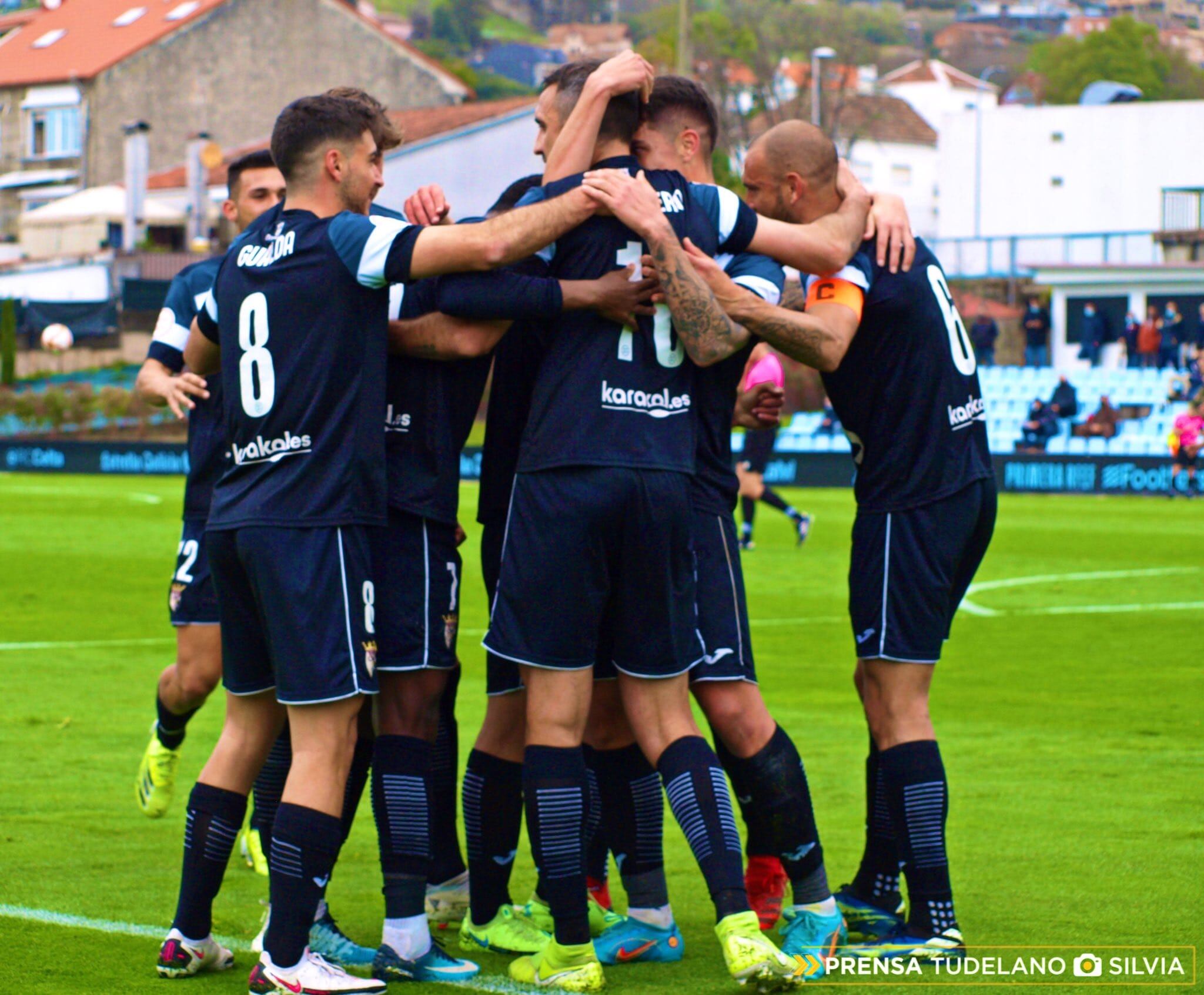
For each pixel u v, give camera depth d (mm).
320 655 7922
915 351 8805
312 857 7891
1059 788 13219
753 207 9406
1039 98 171875
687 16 67250
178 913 8312
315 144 8352
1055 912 9531
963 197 118500
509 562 8297
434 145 97625
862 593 8977
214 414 11406
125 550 37125
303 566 7953
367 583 8133
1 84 125125
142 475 72188
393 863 8367
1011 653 22078
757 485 38719
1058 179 116000
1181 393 72812
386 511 8188
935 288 8977
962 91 185000
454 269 7996
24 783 13242
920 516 8812
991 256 91812
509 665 9039
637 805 8875
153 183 115938
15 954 8531
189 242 107875
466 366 8859
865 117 141125
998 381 76312
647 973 8516
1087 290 85125
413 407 8641
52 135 124125
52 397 82000
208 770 8516
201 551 11367
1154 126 113875
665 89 9141
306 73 123625
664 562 8219
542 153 9102
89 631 23750
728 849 8031
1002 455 62750
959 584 9359
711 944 9141
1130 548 38719
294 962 7891
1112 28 172875
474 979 8352
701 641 8602
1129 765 14195
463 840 12016
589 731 8984
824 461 64250
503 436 9023
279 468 8086
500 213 9094
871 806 9469
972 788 13211
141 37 123875
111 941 8859
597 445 8117
